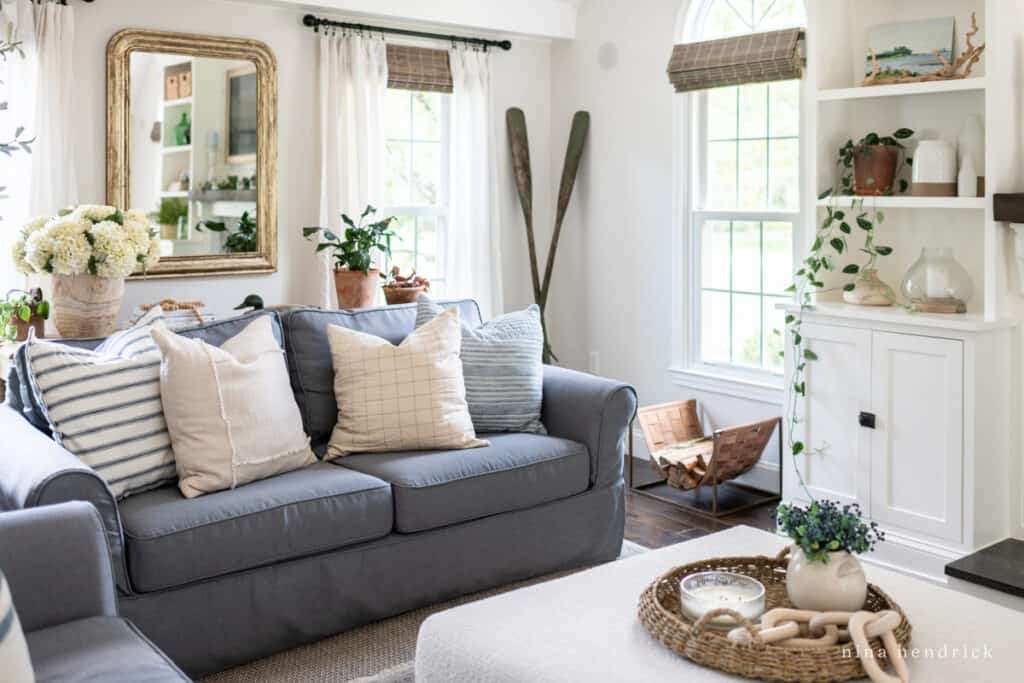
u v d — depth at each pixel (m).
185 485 2.81
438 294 5.50
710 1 4.90
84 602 2.03
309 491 2.87
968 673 1.82
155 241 4.00
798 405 3.99
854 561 1.99
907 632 1.91
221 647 2.71
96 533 2.08
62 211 3.90
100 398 2.78
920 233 3.96
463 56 5.32
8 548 1.96
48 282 4.17
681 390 5.10
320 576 2.89
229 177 4.65
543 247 5.78
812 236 4.02
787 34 4.41
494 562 3.28
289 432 3.09
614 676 1.82
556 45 5.69
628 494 4.69
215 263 4.62
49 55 4.09
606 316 5.50
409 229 5.34
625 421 3.60
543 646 1.96
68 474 2.39
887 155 3.82
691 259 5.04
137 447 2.81
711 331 5.03
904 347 3.59
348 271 4.57
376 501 2.97
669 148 5.05
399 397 3.32
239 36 4.63
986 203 3.47
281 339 3.40
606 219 5.45
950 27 3.72
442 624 2.09
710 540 2.57
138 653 1.85
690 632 1.88
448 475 3.13
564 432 3.64
